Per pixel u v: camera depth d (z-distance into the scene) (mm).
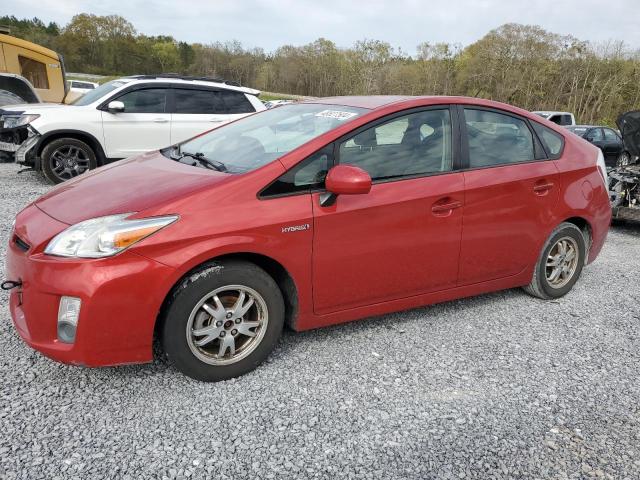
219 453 2418
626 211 7254
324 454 2451
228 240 2793
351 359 3309
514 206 3891
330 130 3244
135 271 2613
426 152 3547
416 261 3510
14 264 2834
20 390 2805
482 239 3777
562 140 4340
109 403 2740
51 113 8211
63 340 2670
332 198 3094
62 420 2584
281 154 3156
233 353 3008
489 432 2670
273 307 3055
